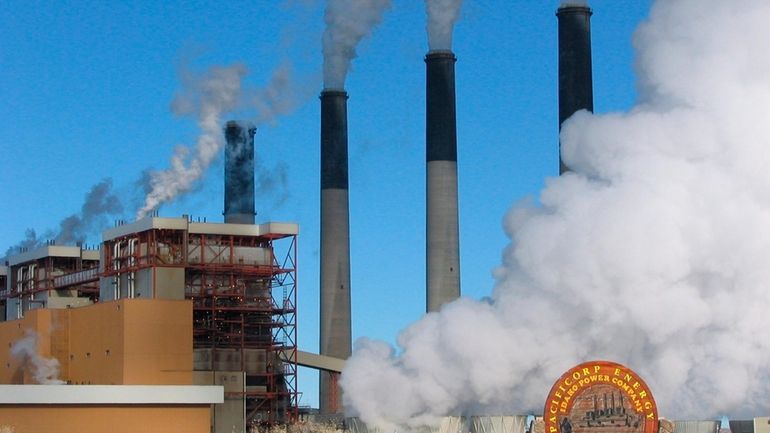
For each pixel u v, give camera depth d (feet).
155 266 423.23
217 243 439.22
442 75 528.63
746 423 353.72
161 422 397.19
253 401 440.86
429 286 524.52
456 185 528.22
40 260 498.69
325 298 555.28
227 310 436.76
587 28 506.89
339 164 558.56
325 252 557.33
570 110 502.38
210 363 435.12
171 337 418.10
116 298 440.86
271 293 444.96
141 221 430.61
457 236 526.16
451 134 527.40
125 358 412.77
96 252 497.87
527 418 368.68
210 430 407.64
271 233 440.45
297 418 445.37
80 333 440.45
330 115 559.79
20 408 384.27
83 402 390.63
